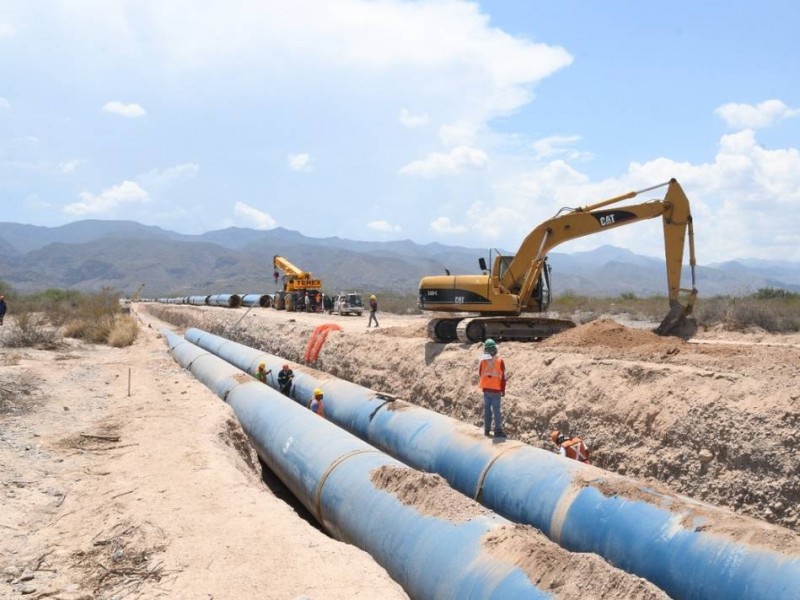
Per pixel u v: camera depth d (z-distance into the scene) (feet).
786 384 34.12
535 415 46.24
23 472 31.86
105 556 23.07
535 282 64.03
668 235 57.77
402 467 30.48
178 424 41.93
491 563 21.81
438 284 65.16
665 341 52.34
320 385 60.08
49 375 62.69
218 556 22.74
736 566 22.26
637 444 38.37
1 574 21.61
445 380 57.36
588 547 27.35
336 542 24.20
